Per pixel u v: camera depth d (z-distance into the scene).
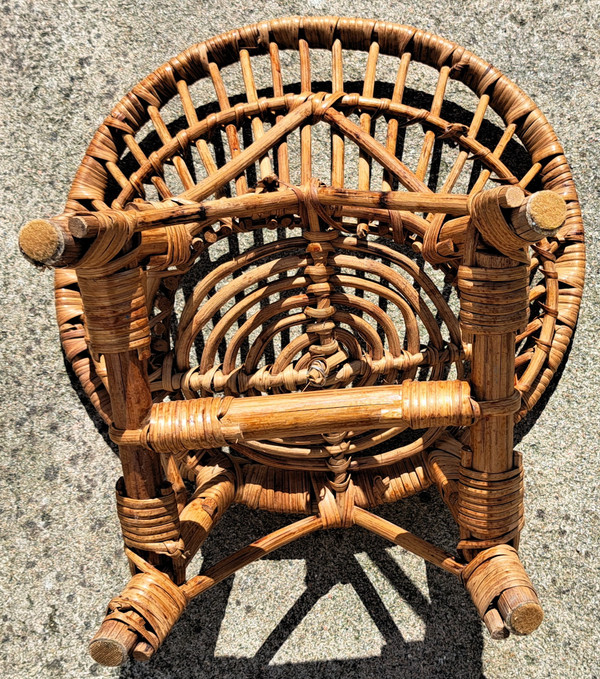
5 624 0.86
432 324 0.74
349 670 0.85
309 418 0.52
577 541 0.87
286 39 0.78
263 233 0.88
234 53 0.79
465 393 0.53
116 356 0.50
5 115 0.85
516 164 0.87
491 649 0.85
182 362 0.74
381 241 0.89
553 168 0.80
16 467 0.87
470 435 0.56
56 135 0.86
